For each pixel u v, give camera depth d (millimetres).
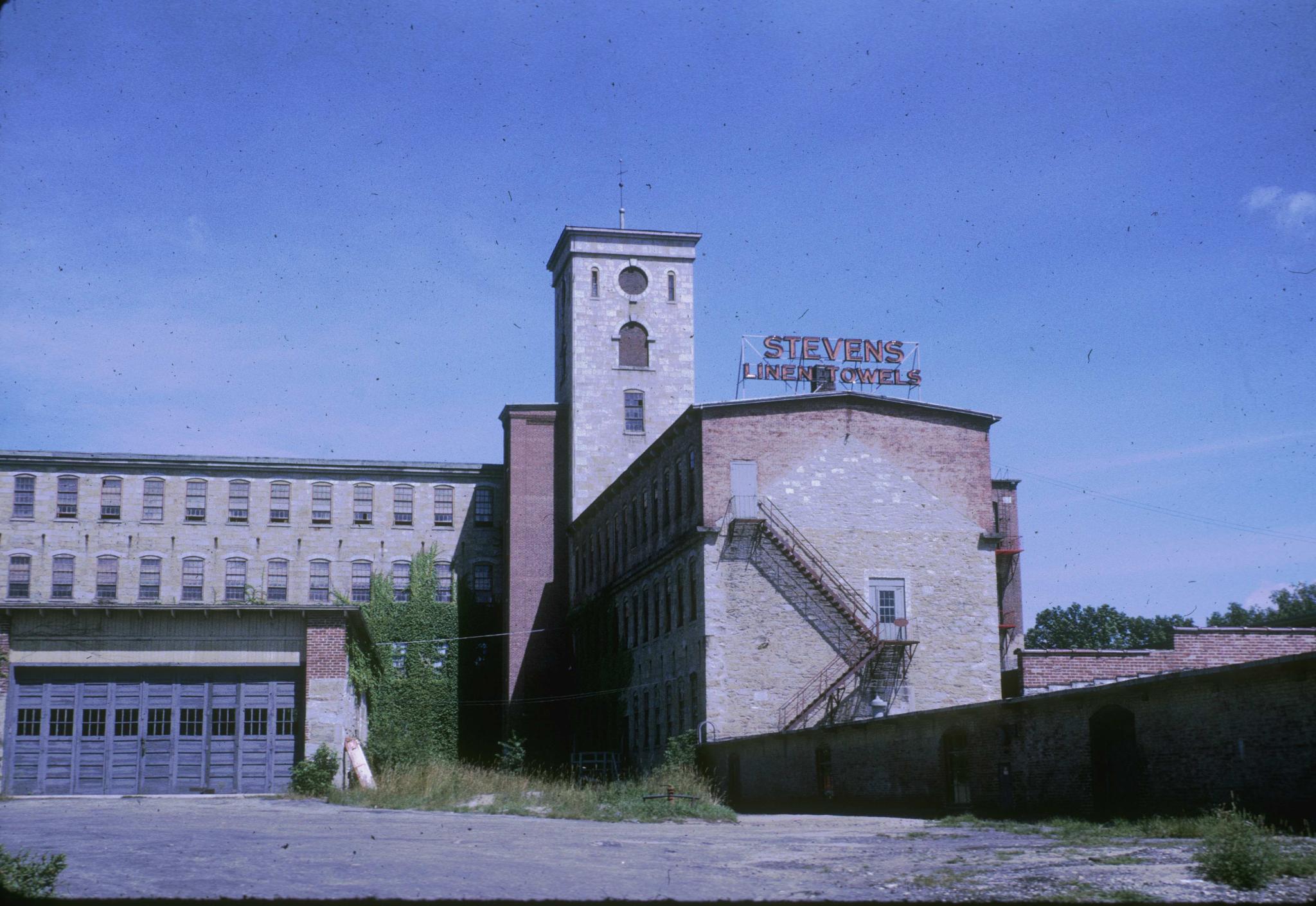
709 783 40375
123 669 37375
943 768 32031
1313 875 14977
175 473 72125
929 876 16172
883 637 46094
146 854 18094
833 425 47875
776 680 45000
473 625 71938
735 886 15398
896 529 47312
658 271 71938
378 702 68688
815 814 35625
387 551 72688
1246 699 22594
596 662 61656
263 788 37438
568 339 71375
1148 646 96125
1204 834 19922
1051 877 15469
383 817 27812
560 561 68750
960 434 49094
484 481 74500
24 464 70625
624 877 16266
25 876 13547
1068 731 27391
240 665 37844
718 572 45562
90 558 70312
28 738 36625
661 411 70188
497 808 30719
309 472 73125
